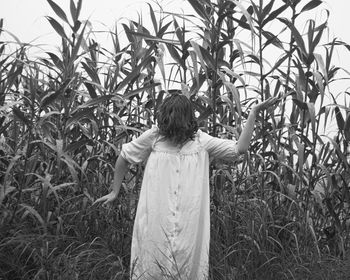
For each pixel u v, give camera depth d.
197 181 2.36
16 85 3.16
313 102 3.15
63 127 2.98
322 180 3.22
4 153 2.80
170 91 3.12
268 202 3.07
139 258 2.37
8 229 2.69
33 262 2.60
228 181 3.13
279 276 2.67
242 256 2.72
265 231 2.79
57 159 2.78
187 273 2.33
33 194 2.94
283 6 2.96
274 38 2.98
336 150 3.07
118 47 3.33
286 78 3.19
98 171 3.02
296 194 3.14
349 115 3.10
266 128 3.08
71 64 2.96
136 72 3.01
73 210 2.96
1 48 2.92
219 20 2.98
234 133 2.88
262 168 3.18
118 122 3.15
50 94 2.73
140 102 3.33
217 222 2.88
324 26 3.10
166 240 2.33
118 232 2.89
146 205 2.37
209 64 2.93
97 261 2.64
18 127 2.97
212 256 2.67
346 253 2.99
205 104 3.22
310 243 2.97
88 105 2.89
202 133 2.43
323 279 2.64
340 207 3.19
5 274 2.55
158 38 3.01
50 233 2.78
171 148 2.38
